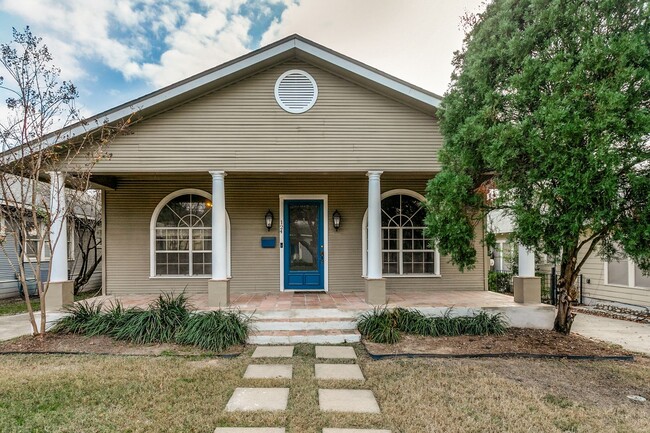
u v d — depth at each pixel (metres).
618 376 4.15
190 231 8.22
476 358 4.71
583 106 3.92
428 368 4.33
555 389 3.79
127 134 6.35
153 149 6.44
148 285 8.06
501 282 11.45
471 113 5.29
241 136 6.55
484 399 3.52
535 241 4.49
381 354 4.76
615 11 4.07
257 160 6.54
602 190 3.83
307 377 4.09
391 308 6.09
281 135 6.57
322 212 8.12
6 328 6.34
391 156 6.64
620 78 3.78
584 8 4.13
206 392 3.66
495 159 4.57
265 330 5.63
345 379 4.02
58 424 3.04
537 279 6.42
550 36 4.39
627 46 3.79
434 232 5.28
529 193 4.52
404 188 8.24
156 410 3.28
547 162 4.08
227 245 8.00
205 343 4.98
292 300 6.95
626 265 8.80
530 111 4.54
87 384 3.79
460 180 5.05
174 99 6.30
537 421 3.10
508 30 4.77
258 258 8.06
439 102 6.23
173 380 3.93
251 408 3.34
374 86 6.61
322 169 6.59
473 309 6.12
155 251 8.14
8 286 10.22
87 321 5.62
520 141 4.34
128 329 5.25
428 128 6.68
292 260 8.13
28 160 5.85
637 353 5.08
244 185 8.10
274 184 8.12
